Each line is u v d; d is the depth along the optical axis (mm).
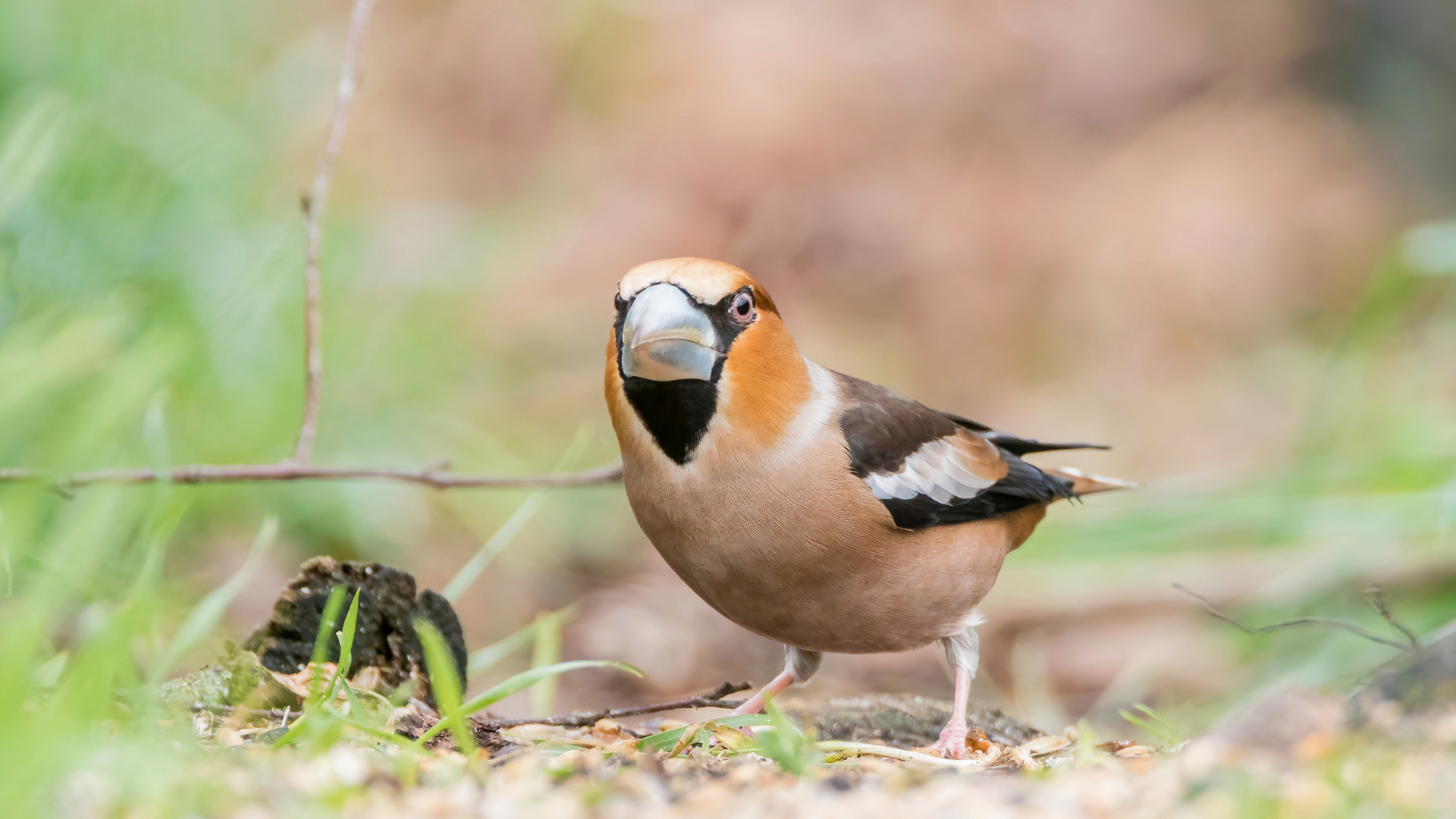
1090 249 21297
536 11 21938
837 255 21250
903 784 4773
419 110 21078
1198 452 17672
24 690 4762
